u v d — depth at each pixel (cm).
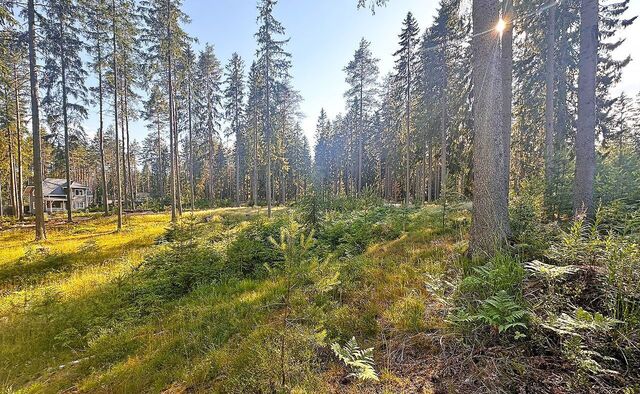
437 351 314
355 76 2773
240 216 2075
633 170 836
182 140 3534
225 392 315
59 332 578
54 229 1853
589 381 236
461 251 559
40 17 1478
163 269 759
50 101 2036
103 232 1730
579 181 692
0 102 2080
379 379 288
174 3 1936
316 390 288
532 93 1327
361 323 388
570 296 317
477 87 525
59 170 4684
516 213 581
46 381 423
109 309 635
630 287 284
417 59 2166
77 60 1966
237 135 3628
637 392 220
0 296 798
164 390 347
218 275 720
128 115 2542
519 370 260
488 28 513
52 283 848
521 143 1496
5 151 2783
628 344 250
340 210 1527
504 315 299
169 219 2261
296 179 4781
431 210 1205
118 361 439
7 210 3350
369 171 4438
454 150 1612
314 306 439
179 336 461
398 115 2684
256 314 471
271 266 719
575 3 1020
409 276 500
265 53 2080
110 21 1834
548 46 1051
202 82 3127
